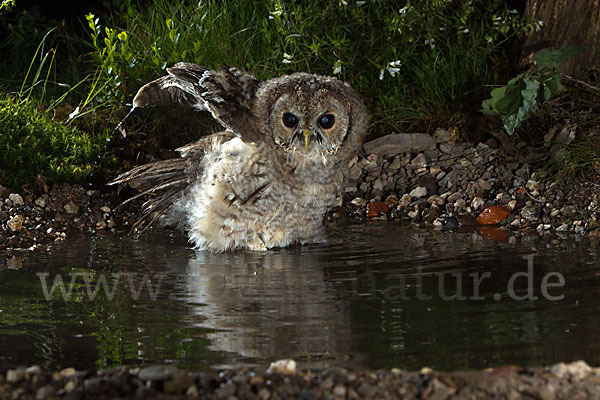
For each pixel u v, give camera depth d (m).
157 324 4.09
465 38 8.16
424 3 7.84
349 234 6.18
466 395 3.13
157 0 8.20
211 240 5.72
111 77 7.46
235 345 3.78
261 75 7.68
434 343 3.78
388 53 7.77
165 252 5.71
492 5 8.18
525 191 6.75
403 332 3.93
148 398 3.16
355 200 7.02
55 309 4.36
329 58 7.77
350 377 3.29
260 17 8.23
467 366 3.50
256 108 5.54
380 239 5.98
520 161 7.19
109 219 6.60
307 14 7.82
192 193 5.91
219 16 7.96
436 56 7.87
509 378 3.25
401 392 3.17
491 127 7.74
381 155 7.57
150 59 7.60
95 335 3.94
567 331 3.91
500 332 3.91
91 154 7.04
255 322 4.10
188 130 7.56
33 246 5.85
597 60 7.76
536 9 7.89
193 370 3.48
